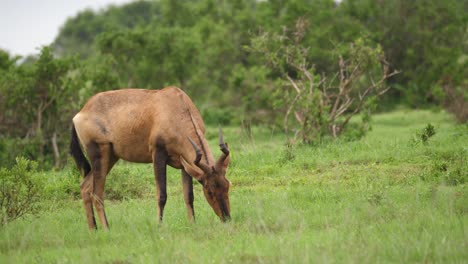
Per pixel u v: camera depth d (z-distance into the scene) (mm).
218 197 24828
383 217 24406
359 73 53125
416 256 19141
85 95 59312
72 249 22906
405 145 41062
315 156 39812
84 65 60500
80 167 28391
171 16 121875
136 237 23953
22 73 58031
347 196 29234
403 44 91250
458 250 19094
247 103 72312
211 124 79500
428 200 26766
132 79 82188
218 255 20516
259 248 20844
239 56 91875
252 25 91312
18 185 28312
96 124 27562
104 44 81875
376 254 19359
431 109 78500
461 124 59750
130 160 28047
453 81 79438
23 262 21344
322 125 49312
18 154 52812
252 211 27078
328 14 86500
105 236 24656
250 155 43031
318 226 24281
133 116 27281
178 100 27062
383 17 91688
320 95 49562
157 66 82688
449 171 31391
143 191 35438
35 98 57156
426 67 89438
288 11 84250
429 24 92250
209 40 91375
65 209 31938
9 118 57219
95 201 27344
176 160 27109
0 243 24250
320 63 78500
